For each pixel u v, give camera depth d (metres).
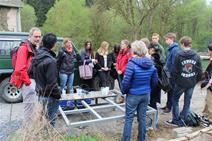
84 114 6.14
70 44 6.80
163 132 5.17
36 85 4.00
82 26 37.38
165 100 7.62
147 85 4.32
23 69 4.15
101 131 4.88
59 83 6.79
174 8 27.14
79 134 3.93
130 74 4.11
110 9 27.42
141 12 25.80
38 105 3.59
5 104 6.88
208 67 5.71
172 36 5.69
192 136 4.14
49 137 3.20
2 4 14.95
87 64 7.45
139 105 4.39
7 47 6.78
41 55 3.89
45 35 3.96
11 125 3.31
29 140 3.03
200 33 30.88
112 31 32.12
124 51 6.31
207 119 5.52
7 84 6.92
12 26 15.94
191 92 5.24
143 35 27.05
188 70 5.04
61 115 5.16
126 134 4.41
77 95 6.05
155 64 5.27
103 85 7.58
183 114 5.39
